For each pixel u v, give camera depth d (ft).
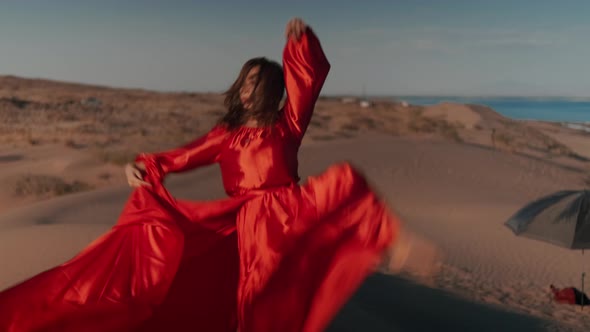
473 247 66.80
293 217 11.65
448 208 83.87
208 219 12.46
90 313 12.01
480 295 49.26
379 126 180.14
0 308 11.91
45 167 99.40
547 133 279.08
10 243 35.01
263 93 12.43
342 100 317.22
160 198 12.76
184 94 346.33
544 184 107.86
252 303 11.36
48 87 414.82
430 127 189.78
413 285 45.01
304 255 11.31
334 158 104.68
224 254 12.83
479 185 100.42
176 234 12.32
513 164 118.32
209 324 12.92
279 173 12.15
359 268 10.82
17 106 208.33
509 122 250.78
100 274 12.30
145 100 284.20
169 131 152.46
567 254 66.69
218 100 302.45
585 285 56.90
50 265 31.68
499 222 77.92
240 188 12.40
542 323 42.50
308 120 12.67
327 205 11.42
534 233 51.70
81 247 34.63
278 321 11.19
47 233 37.17
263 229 11.75
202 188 82.23
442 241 67.87
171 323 12.63
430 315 37.73
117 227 12.64
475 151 124.06
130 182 12.84
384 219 10.91
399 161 107.24
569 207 52.03
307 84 12.46
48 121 179.22
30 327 11.86
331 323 25.32
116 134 142.20
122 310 12.09
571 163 163.43
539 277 58.65
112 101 266.77
